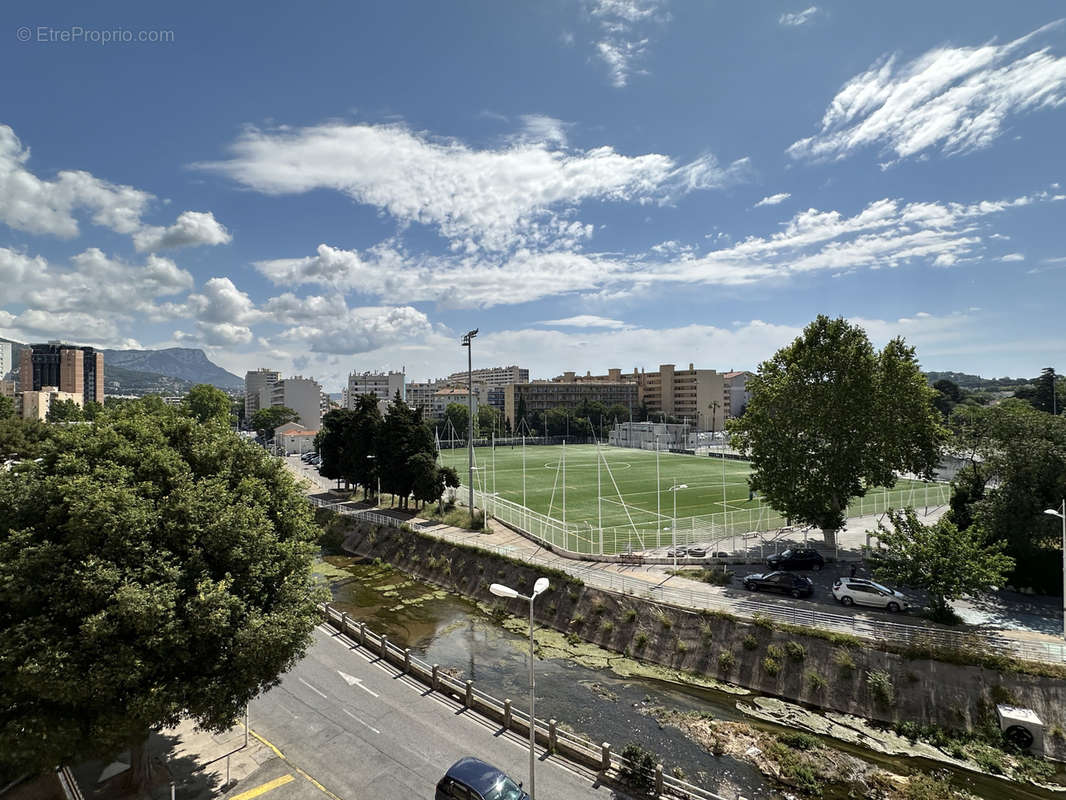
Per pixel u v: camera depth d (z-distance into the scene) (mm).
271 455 22875
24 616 15102
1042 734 22438
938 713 24234
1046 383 122312
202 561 17344
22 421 71125
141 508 16625
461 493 75000
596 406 183125
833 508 43250
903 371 42531
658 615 32281
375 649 31219
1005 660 24781
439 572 46156
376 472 64375
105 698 15188
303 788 19297
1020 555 34438
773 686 27297
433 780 19938
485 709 24734
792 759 21938
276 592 19188
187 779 19656
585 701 26719
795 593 34219
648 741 23422
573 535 49344
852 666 26312
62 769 18609
